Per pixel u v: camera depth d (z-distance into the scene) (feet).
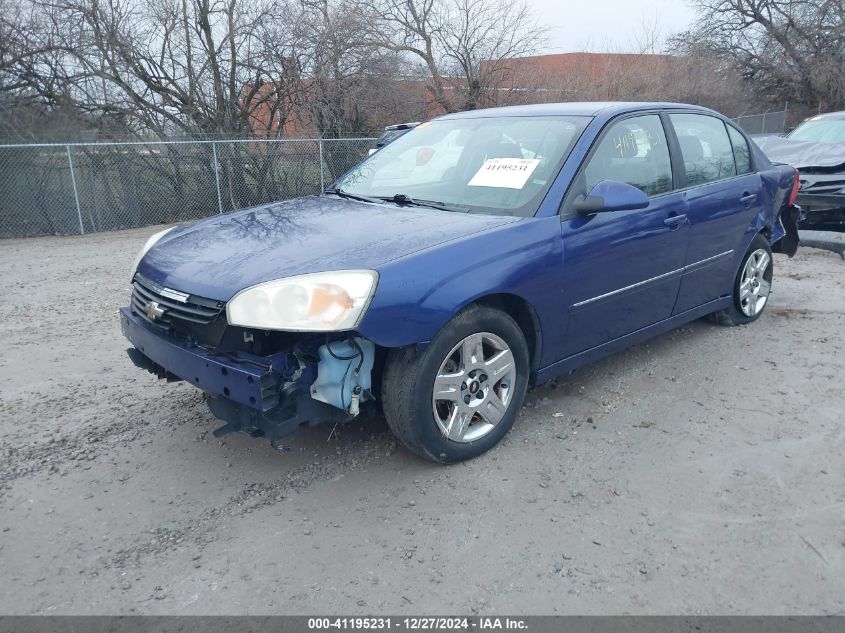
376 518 9.88
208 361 9.77
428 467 11.16
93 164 41.83
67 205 41.06
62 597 8.45
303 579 8.68
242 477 11.06
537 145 12.97
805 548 9.13
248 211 13.70
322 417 10.12
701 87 83.76
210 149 45.98
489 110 15.44
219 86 53.67
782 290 21.89
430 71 65.00
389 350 10.37
